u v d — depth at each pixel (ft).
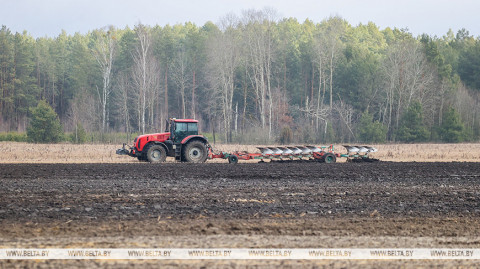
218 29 454.81
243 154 185.06
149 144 185.06
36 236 69.87
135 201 96.48
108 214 84.33
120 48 581.53
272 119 441.68
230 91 423.64
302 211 88.28
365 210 89.56
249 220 80.64
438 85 467.11
